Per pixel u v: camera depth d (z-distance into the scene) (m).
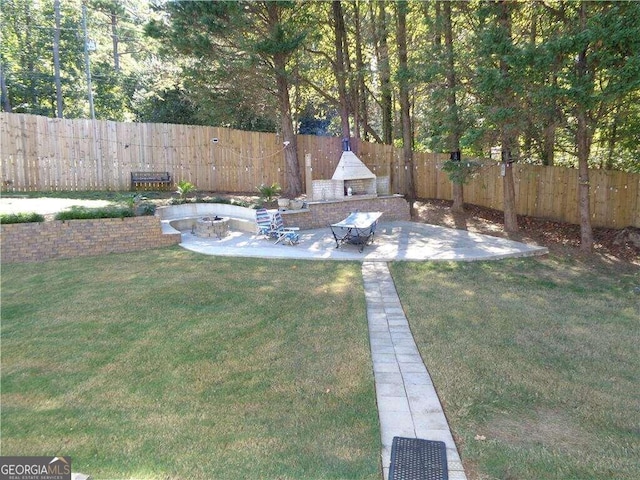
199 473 3.09
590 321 6.46
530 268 9.31
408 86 13.00
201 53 13.31
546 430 3.75
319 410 3.91
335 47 17.42
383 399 4.17
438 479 3.09
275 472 3.12
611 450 3.49
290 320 6.05
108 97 27.98
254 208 12.64
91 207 10.52
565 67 9.55
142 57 30.64
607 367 5.00
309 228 13.18
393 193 17.47
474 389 4.39
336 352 5.11
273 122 20.73
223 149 16.50
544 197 14.05
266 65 13.82
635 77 8.26
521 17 11.44
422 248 10.66
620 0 8.64
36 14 24.97
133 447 3.34
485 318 6.42
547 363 5.05
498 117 9.84
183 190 13.58
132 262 8.71
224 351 5.03
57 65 23.52
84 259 8.86
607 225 12.80
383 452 3.37
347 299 7.01
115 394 4.07
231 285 7.42
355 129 18.41
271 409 3.91
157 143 15.52
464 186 16.14
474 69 10.62
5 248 8.34
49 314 5.93
